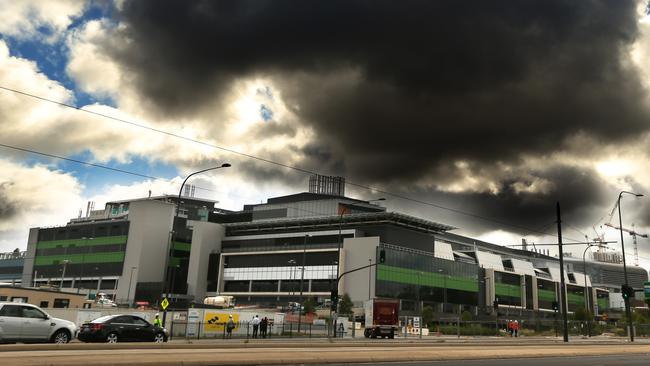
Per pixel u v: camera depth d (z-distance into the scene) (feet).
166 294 145.28
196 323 149.38
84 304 255.09
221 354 68.80
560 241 162.71
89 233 471.21
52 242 494.18
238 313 167.12
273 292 400.26
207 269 445.78
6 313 77.05
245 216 487.61
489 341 159.84
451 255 435.12
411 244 405.39
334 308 165.99
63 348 71.51
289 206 462.60
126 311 160.15
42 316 79.87
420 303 376.27
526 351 96.84
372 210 459.32
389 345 111.65
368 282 357.00
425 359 76.89
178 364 55.88
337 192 546.26
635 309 492.13
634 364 78.95
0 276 546.26
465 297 414.41
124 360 55.11
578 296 540.93
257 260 418.72
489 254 470.80
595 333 283.38
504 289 455.63
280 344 96.43
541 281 495.00
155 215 450.30
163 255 450.30
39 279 492.13
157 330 98.84
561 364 76.23
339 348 95.40
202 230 447.83
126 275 437.58
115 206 547.90
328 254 381.40
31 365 48.60
